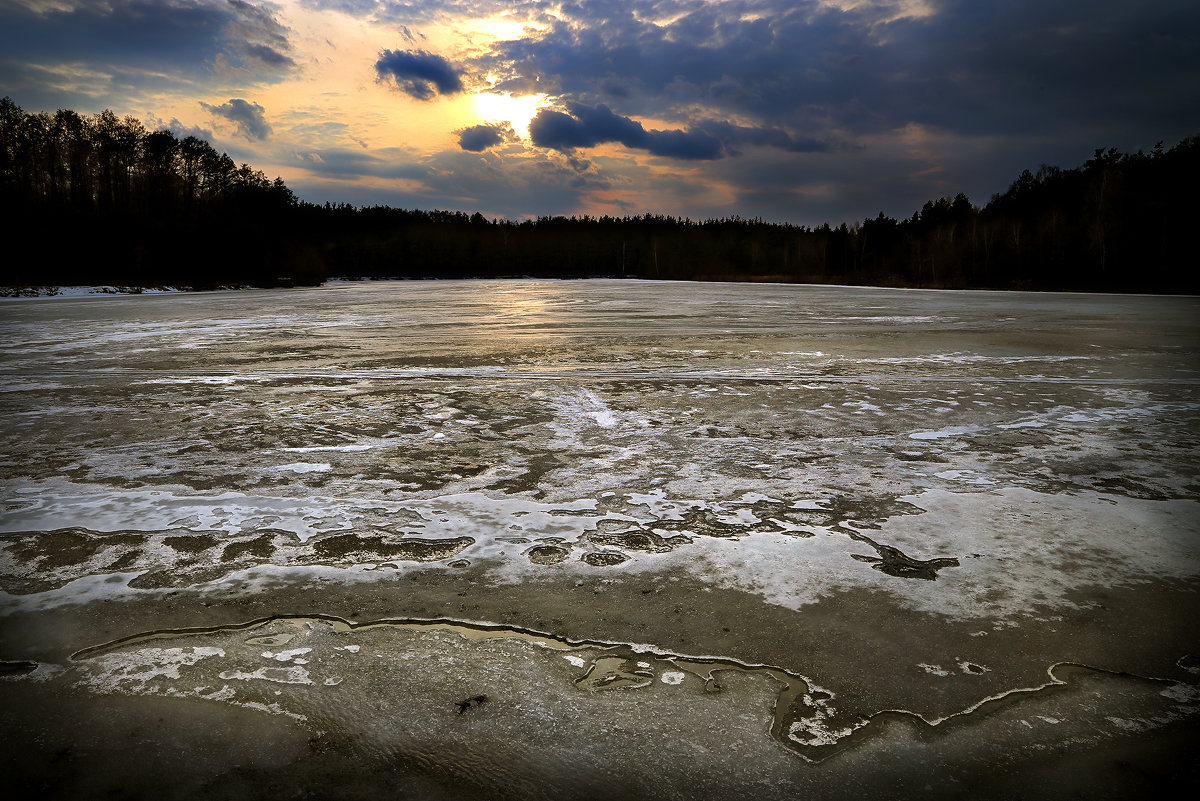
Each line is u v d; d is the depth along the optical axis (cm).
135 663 238
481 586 296
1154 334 1430
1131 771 189
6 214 4138
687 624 264
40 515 378
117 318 1948
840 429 593
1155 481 445
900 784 184
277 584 297
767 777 186
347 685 226
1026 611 274
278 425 605
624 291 4147
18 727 204
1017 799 179
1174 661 240
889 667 236
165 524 366
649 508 393
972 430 589
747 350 1167
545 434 573
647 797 179
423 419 630
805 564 318
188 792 179
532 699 219
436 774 187
